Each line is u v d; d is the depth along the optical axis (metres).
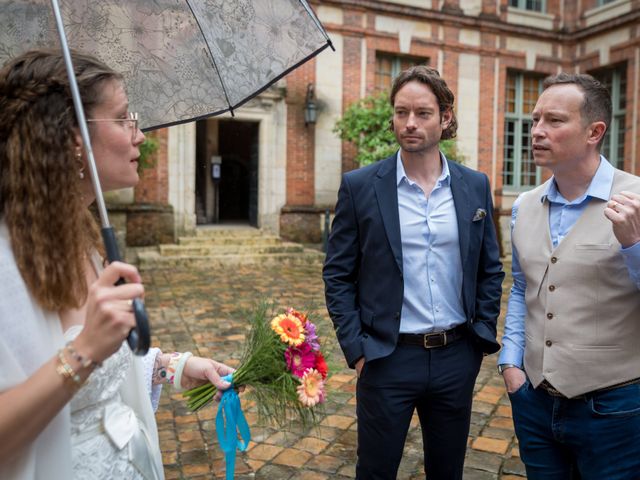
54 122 1.12
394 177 2.17
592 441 1.80
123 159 1.26
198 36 1.81
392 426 2.10
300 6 1.81
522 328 2.09
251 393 1.68
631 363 1.76
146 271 10.73
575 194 1.87
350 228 2.21
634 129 14.62
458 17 15.04
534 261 1.93
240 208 18.55
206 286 9.09
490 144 15.65
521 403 1.99
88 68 1.20
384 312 2.10
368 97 13.06
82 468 1.20
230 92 1.83
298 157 14.03
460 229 2.13
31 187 1.10
